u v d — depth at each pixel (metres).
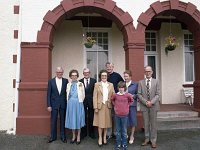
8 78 8.67
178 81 11.65
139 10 8.85
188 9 9.10
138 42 8.73
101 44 11.24
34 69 8.37
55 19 8.52
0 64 8.66
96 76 11.14
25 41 8.40
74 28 10.94
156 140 7.55
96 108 7.07
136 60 8.68
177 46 11.24
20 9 8.48
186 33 11.88
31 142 7.45
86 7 8.66
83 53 10.98
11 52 8.70
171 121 8.77
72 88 7.30
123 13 8.74
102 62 11.22
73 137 7.40
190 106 10.72
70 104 7.20
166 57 11.59
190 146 7.09
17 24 8.77
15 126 8.16
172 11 9.16
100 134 7.12
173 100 11.57
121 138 6.96
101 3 8.67
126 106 6.79
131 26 8.76
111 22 11.08
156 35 11.82
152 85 7.05
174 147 7.03
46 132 8.19
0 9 8.78
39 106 8.27
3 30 8.73
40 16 8.50
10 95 8.65
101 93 7.09
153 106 7.04
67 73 10.78
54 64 10.71
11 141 7.52
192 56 11.92
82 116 7.27
